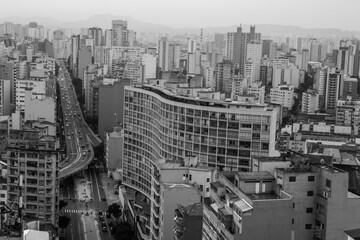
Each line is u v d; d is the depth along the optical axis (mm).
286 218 197125
